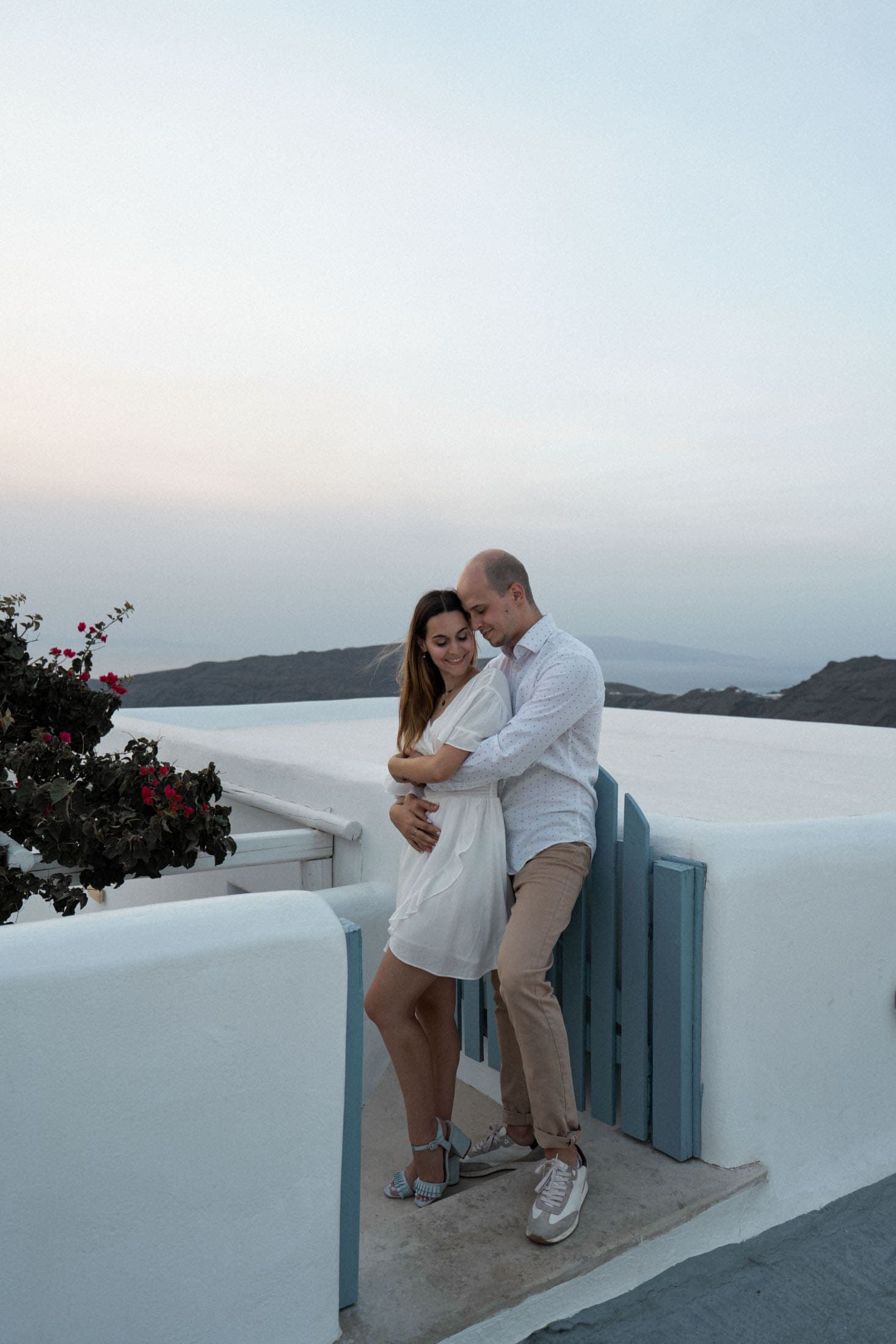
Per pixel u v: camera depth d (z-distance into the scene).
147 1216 1.76
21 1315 1.66
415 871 2.60
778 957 2.59
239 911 1.90
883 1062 2.85
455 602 2.60
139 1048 1.73
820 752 7.84
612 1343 2.13
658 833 2.70
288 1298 1.93
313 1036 1.92
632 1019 2.67
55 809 3.12
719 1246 2.47
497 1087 3.28
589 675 2.46
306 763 3.95
